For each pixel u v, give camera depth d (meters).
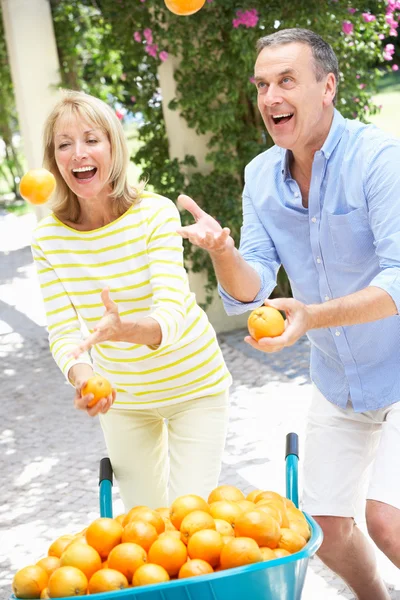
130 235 2.98
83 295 3.08
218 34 7.66
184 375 3.10
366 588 3.34
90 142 2.90
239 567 2.05
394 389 3.06
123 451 3.27
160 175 8.08
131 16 7.78
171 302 2.83
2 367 8.42
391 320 2.99
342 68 8.03
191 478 3.08
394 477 2.88
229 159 7.83
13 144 21.33
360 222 2.89
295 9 7.50
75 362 2.91
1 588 4.27
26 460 6.09
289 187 3.05
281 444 5.70
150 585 2.01
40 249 3.08
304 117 2.82
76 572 2.14
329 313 2.52
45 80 9.70
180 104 7.78
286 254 3.13
